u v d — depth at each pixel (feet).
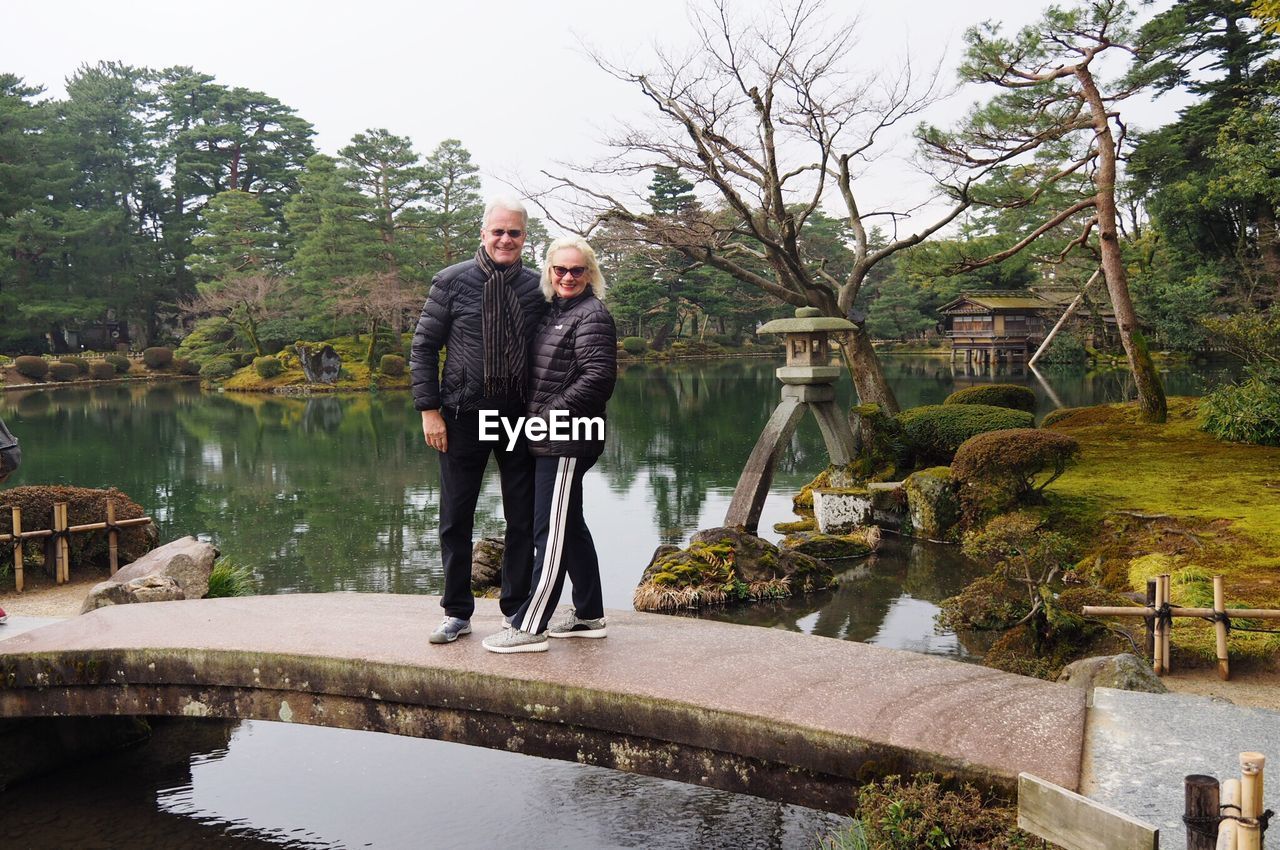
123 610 14.52
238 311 148.46
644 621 13.37
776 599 26.50
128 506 26.84
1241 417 44.27
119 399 114.73
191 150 185.98
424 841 12.26
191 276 182.80
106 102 180.65
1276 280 95.20
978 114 50.49
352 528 36.86
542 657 11.56
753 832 12.46
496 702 10.95
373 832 12.50
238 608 14.44
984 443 33.24
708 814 13.01
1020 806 6.74
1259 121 74.02
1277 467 37.32
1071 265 109.29
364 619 13.58
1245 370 49.52
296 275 151.43
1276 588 21.88
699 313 201.05
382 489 46.80
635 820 12.85
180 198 188.44
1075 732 9.32
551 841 12.21
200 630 13.15
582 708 10.52
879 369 49.90
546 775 14.42
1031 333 140.15
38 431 76.84
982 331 140.87
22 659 12.74
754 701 10.09
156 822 12.80
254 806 13.29
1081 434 49.65
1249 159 74.28
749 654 11.73
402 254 143.43
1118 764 8.64
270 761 14.96
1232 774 8.42
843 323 36.96
